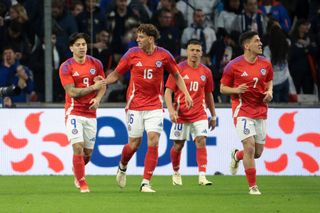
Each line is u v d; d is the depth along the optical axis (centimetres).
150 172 3294
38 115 4491
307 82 5262
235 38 5262
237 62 3231
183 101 3800
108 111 4488
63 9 5156
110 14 5231
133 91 3259
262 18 5303
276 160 4516
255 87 3216
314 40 5312
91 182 3956
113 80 3272
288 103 4794
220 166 4522
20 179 4141
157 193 3266
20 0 5144
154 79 3234
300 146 4525
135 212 2541
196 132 3819
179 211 2569
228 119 4519
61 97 5019
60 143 4475
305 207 2705
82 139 3266
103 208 2664
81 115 3269
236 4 5281
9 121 4488
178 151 3825
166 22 5216
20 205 2784
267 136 4519
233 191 3409
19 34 5100
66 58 5103
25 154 4481
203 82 3806
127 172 4484
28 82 5034
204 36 5225
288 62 5241
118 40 5222
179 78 3306
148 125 3247
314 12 5412
